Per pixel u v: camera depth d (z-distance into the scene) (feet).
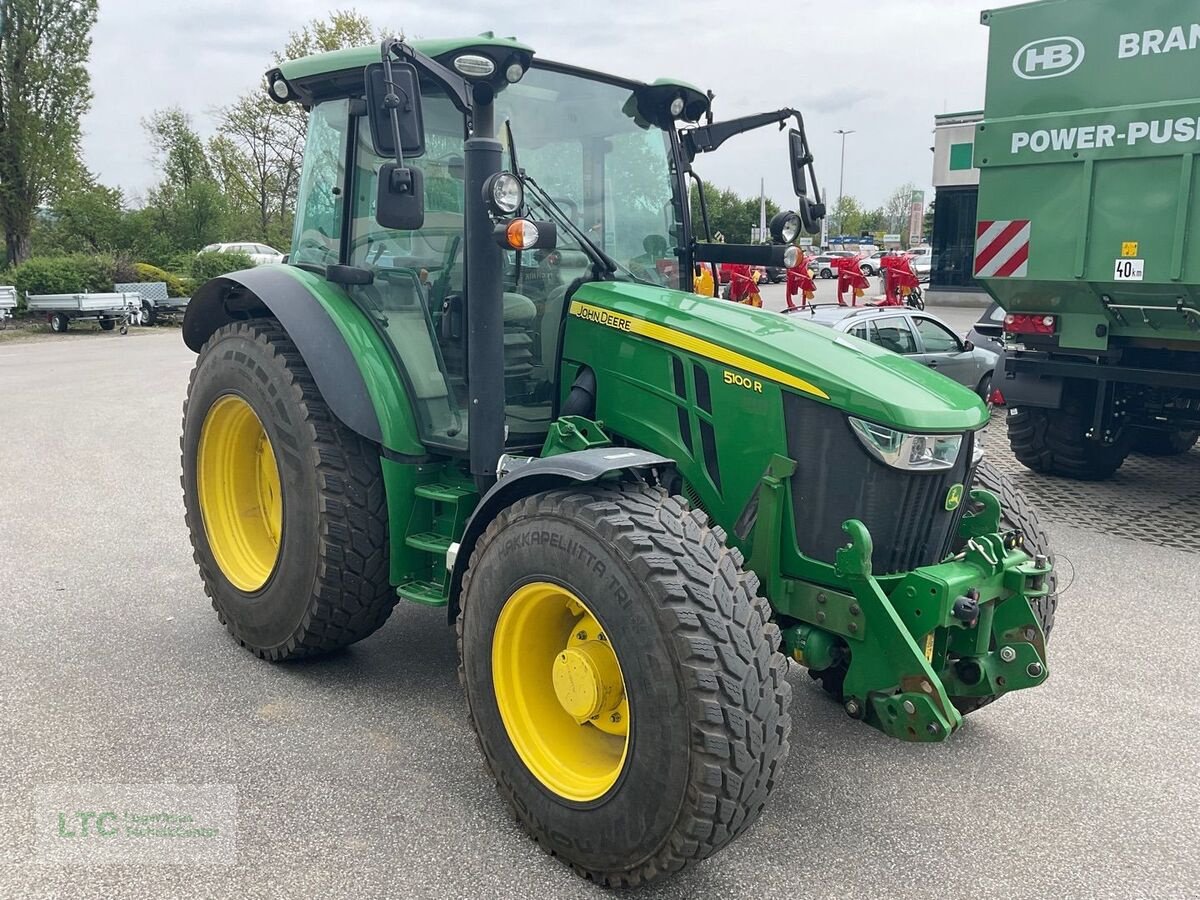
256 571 14.20
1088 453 25.36
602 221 12.79
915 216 172.24
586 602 8.84
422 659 14.15
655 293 11.73
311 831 9.80
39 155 88.22
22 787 10.48
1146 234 20.79
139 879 8.98
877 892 9.09
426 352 12.12
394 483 12.21
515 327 11.82
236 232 118.32
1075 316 23.21
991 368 35.76
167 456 28.30
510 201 9.90
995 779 11.28
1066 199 21.94
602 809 8.81
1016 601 10.58
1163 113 20.08
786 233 12.75
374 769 11.02
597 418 11.70
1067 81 21.53
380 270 12.73
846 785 11.09
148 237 108.99
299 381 12.62
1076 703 13.32
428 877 9.12
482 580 9.86
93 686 13.00
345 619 12.86
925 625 9.68
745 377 10.34
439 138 11.83
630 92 13.03
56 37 88.48
